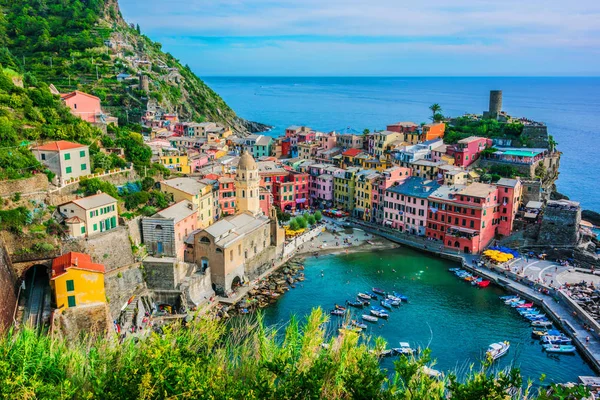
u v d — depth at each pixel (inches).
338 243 7121.1
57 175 5068.9
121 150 6348.4
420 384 1434.5
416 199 7244.1
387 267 6294.3
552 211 6550.2
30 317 3897.6
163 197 5905.5
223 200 6820.9
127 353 1686.8
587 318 4697.3
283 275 6013.8
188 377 1467.8
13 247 4315.9
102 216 4810.5
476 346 4441.4
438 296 5462.6
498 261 6151.6
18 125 5423.2
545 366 4158.5
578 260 6284.5
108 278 4635.8
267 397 1422.2
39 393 1520.7
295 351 1581.0
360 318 4899.1
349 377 1400.1
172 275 4987.7
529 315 4970.5
